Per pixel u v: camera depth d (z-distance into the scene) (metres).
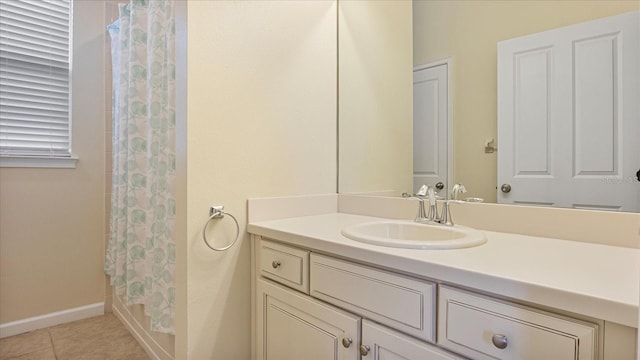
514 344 0.66
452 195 1.30
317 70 1.59
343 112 1.67
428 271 0.78
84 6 2.29
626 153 0.94
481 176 1.23
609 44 0.97
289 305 1.16
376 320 0.90
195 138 1.21
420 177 1.40
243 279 1.34
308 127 1.55
